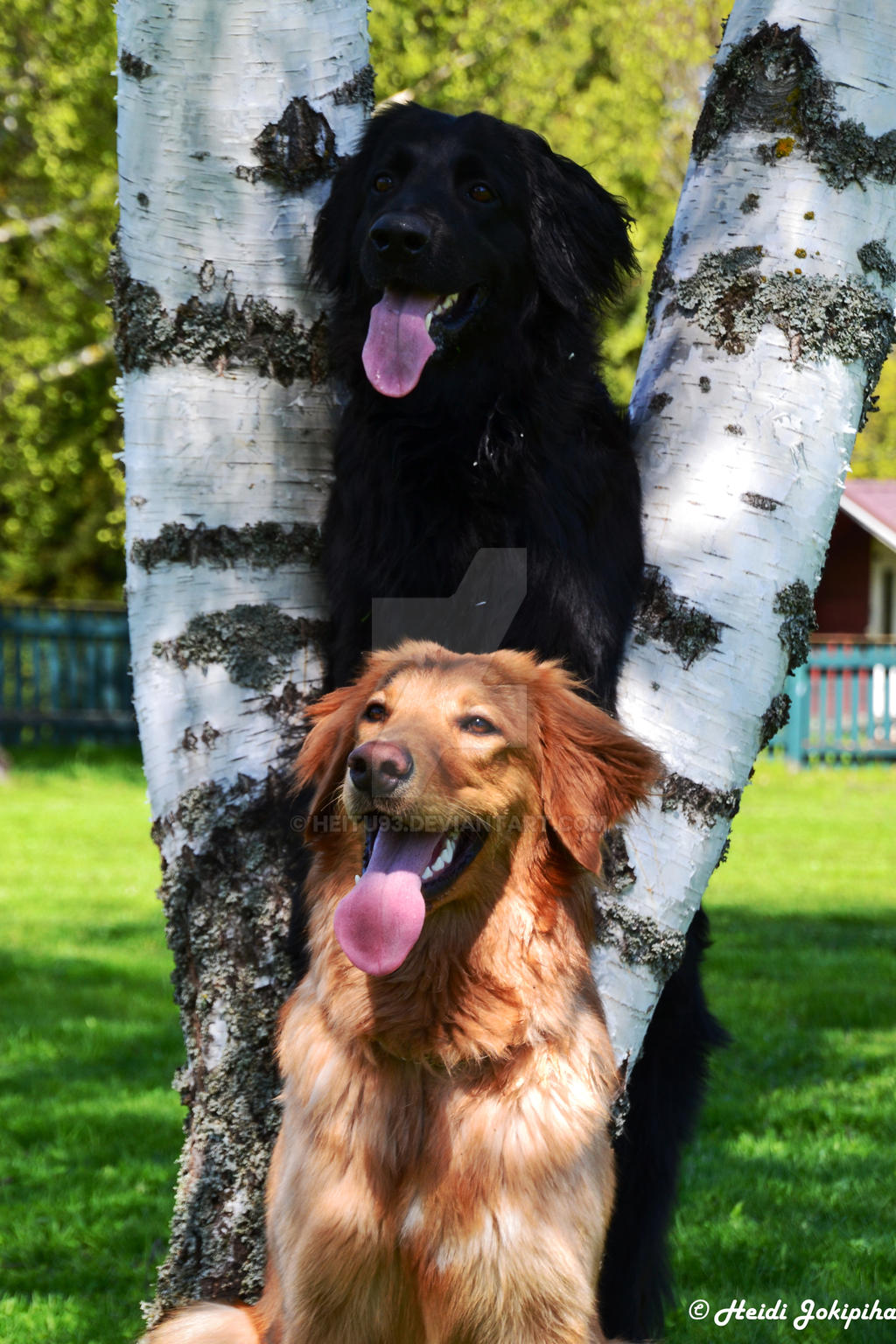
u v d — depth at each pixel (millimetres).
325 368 3607
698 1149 5664
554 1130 3033
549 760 3113
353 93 3596
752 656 3139
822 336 3102
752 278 3129
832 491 3156
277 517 3547
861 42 3100
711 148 3240
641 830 3199
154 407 3471
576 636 3416
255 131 3418
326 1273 3016
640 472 3395
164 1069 6836
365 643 3549
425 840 2979
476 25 18344
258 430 3508
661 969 3254
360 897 2896
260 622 3527
